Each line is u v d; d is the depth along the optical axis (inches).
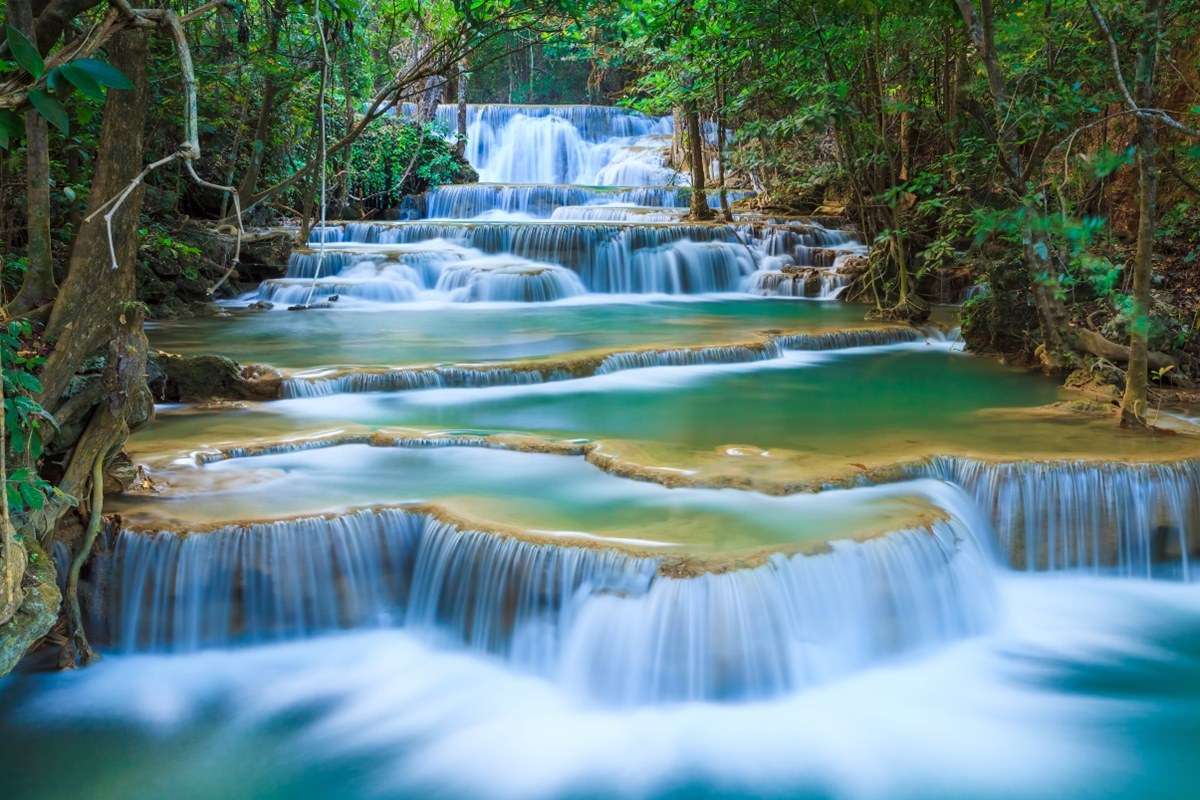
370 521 241.1
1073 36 415.5
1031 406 366.0
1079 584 271.9
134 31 196.7
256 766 198.5
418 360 425.1
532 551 220.2
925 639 233.6
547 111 1248.2
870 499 258.8
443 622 234.8
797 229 768.9
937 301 644.1
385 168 994.7
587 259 709.9
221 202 740.0
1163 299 430.0
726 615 206.8
